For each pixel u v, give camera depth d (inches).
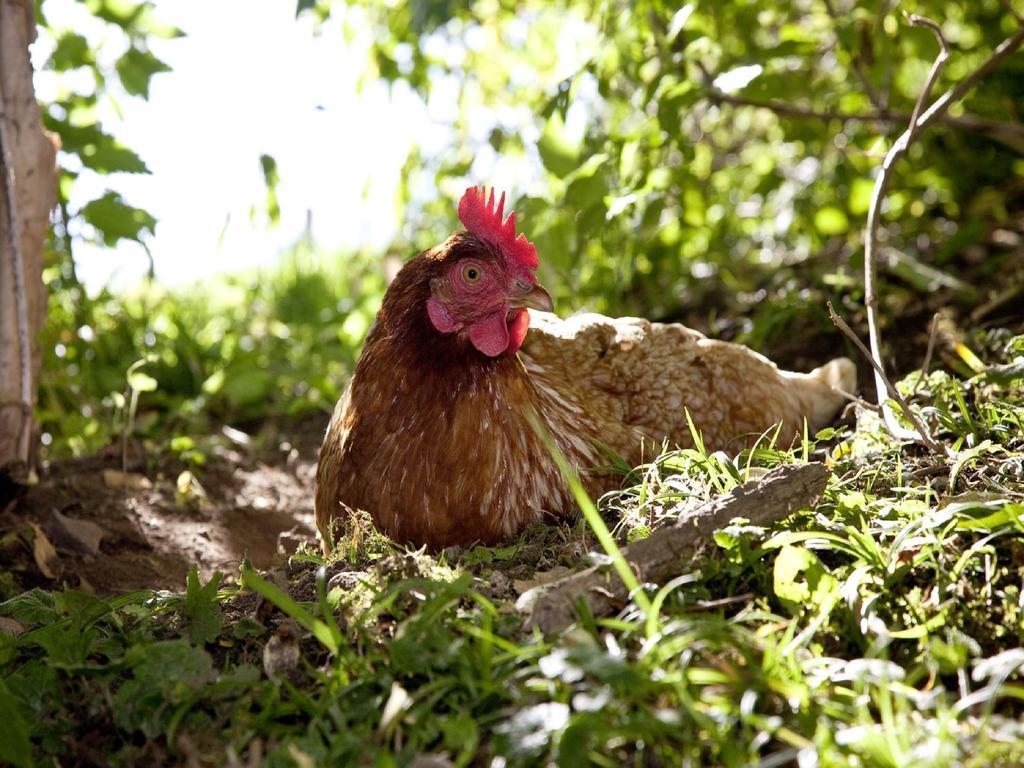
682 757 23.7
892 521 28.7
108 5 43.5
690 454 31.7
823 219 50.9
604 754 23.9
